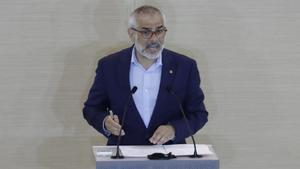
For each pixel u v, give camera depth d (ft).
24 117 24.43
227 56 24.66
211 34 24.44
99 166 16.55
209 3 24.23
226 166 25.45
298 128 25.34
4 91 24.18
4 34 23.79
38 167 24.80
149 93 20.53
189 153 17.62
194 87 20.66
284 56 24.79
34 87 24.27
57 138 24.71
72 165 24.93
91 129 24.80
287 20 24.56
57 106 24.52
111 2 23.91
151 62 20.44
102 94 20.93
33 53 24.03
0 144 24.52
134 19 19.63
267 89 25.00
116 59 20.74
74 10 23.88
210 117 25.04
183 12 24.20
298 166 25.63
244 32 24.54
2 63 23.99
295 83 25.02
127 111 20.31
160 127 19.12
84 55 24.22
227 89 24.90
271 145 25.41
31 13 23.76
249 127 25.22
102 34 24.09
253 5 24.38
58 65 24.22
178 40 24.36
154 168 16.72
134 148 18.17
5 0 23.59
